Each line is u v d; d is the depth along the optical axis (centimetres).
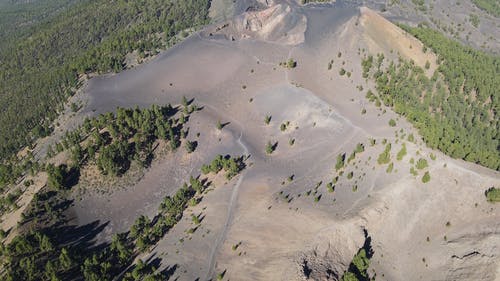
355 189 12694
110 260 11519
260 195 13062
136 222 12469
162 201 13925
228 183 13838
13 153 17025
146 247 11769
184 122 16688
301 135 15588
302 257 10750
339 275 10731
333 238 11356
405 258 11856
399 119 15312
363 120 15462
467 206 12662
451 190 12838
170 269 11162
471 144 15725
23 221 12619
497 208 12569
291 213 12094
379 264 11612
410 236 12212
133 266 11406
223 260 11238
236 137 16075
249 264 10994
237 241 11638
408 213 12412
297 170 14012
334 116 15788
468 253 11619
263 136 16038
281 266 10669
